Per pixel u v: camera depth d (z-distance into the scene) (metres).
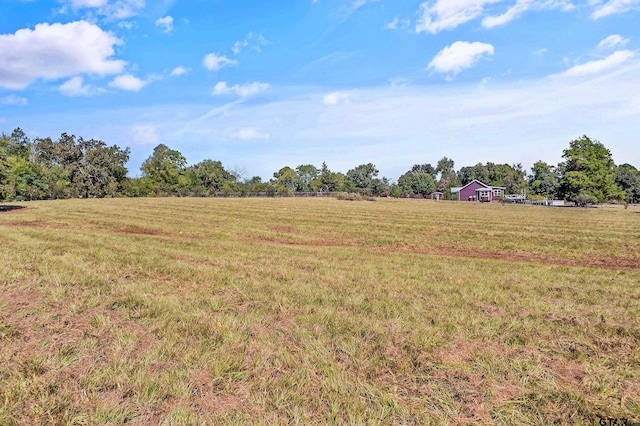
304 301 5.63
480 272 8.41
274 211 28.00
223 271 7.66
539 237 16.27
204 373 3.32
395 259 10.16
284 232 17.06
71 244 10.91
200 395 2.99
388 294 6.18
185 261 8.71
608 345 4.18
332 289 6.43
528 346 4.07
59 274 6.88
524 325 4.72
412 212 29.67
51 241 11.52
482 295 6.21
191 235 15.62
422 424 2.67
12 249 9.77
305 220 22.16
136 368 3.37
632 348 4.11
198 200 41.84
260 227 18.66
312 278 7.31
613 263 11.00
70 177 61.91
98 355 3.66
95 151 68.75
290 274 7.57
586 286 7.19
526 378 3.36
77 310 4.96
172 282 6.70
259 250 11.05
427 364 3.60
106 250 9.93
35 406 2.79
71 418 2.66
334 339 4.15
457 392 3.11
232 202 38.41
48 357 3.59
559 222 22.91
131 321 4.60
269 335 4.22
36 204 32.53
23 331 4.24
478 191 63.78
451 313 5.17
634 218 26.03
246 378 3.26
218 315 4.88
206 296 5.79
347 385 3.16
